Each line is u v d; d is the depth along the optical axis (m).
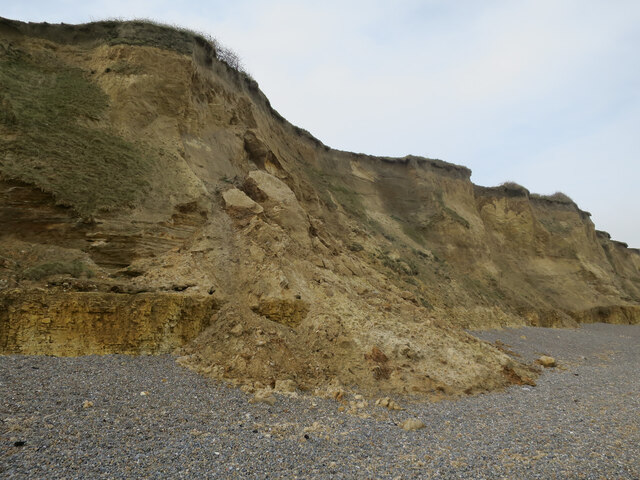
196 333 12.95
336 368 13.11
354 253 25.38
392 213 35.91
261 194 20.00
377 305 17.73
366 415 10.66
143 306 11.97
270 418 9.68
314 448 8.23
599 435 9.96
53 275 12.00
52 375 9.56
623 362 22.00
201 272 14.41
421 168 39.69
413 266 28.09
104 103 17.92
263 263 15.85
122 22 21.12
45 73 18.09
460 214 39.03
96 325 11.36
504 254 42.22
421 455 8.32
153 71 19.83
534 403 12.91
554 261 45.06
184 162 18.17
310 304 15.31
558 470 7.85
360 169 37.25
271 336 13.16
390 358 14.12
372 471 7.43
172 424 8.53
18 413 7.74
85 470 6.32
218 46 26.91
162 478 6.42
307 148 32.81
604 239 61.81
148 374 10.70
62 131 15.56
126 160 16.19
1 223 12.78
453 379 14.06
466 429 10.16
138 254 14.16
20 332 10.51
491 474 7.58
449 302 26.80
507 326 29.17
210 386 10.84
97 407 8.61
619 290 48.28
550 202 52.12
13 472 5.95
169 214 15.77
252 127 25.89
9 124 14.44
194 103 21.59
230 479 6.64
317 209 26.22
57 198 13.57
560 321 35.59
